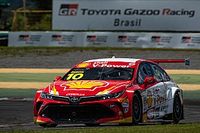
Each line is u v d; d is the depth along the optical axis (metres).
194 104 53.88
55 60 102.00
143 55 107.56
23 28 153.25
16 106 51.41
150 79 35.38
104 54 110.25
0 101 55.41
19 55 109.94
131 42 120.12
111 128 30.39
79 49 118.50
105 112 32.28
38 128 35.19
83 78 35.31
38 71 85.19
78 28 136.12
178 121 39.66
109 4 133.38
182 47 116.44
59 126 36.22
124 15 132.38
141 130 28.75
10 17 160.25
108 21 133.62
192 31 127.69
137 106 33.97
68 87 33.25
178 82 71.94
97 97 32.31
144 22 131.00
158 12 129.62
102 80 34.59
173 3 128.50
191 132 27.86
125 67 35.75
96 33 122.50
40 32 126.06
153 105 36.00
